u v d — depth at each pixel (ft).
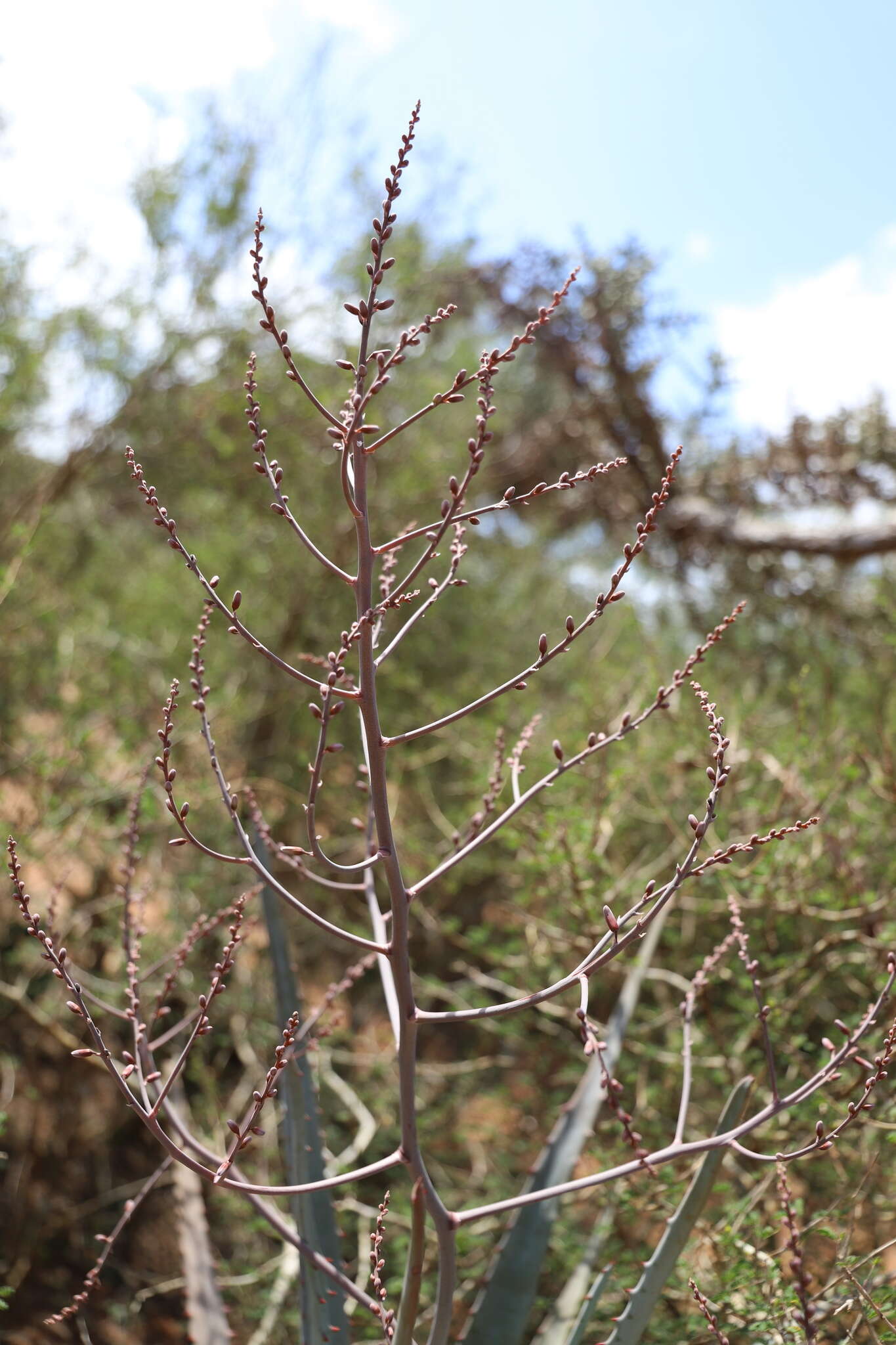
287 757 15.51
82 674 13.75
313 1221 5.97
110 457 17.21
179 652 15.48
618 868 11.77
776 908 9.18
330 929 4.24
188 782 11.73
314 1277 5.88
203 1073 10.22
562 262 17.48
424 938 14.24
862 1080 7.58
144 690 14.69
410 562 17.03
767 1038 4.31
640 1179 7.27
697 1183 5.35
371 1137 10.52
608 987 11.66
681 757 10.59
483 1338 6.13
